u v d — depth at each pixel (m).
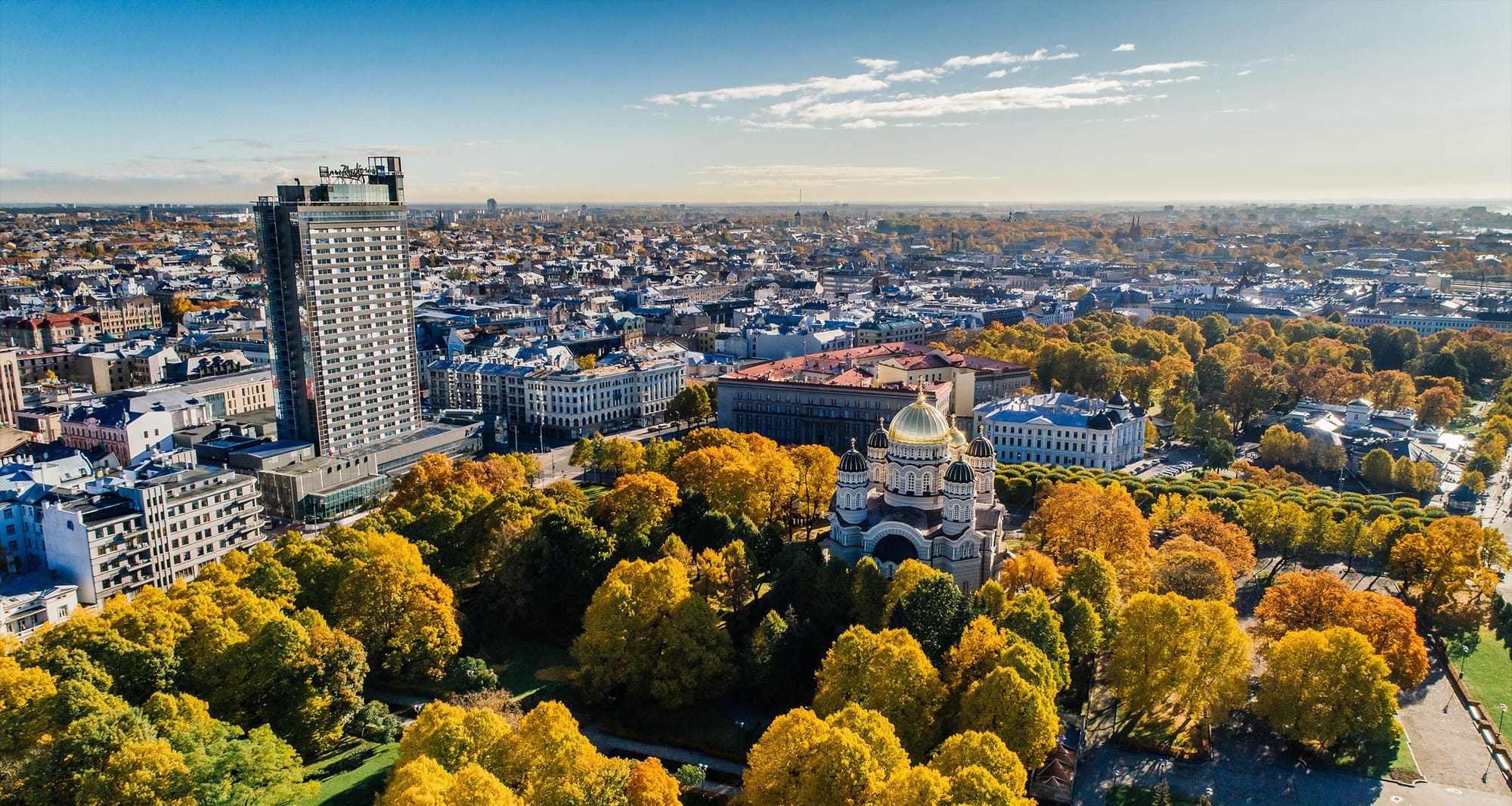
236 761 168.38
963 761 171.75
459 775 154.75
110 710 176.25
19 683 183.88
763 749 177.75
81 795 160.62
